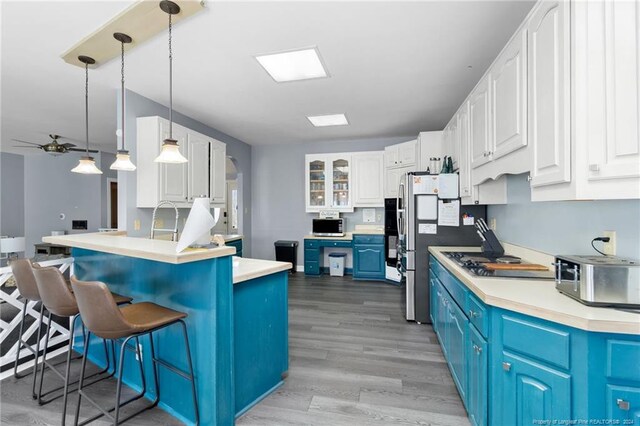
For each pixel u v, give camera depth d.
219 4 1.85
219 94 3.33
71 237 2.29
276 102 3.60
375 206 5.39
